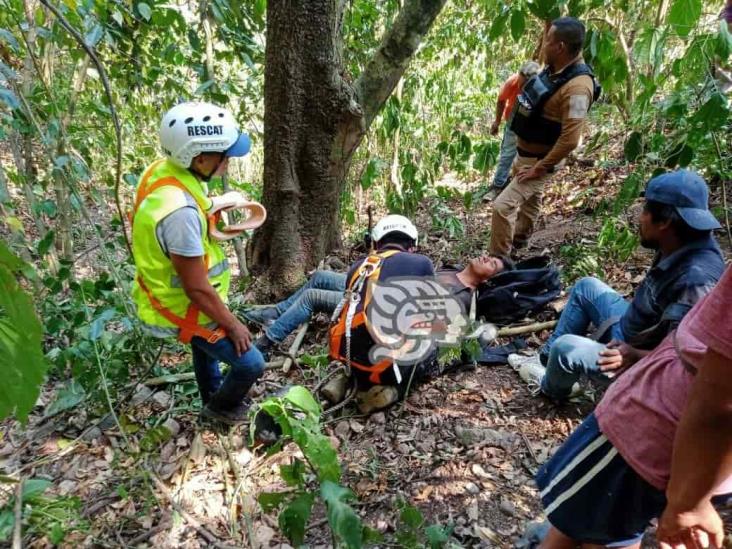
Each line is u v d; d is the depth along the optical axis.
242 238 3.55
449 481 1.98
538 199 3.48
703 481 0.88
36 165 3.76
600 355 1.85
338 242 3.72
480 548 1.71
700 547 0.94
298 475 1.35
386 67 3.27
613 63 2.93
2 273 0.51
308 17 2.90
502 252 3.29
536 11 2.83
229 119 1.91
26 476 2.13
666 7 3.38
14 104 2.00
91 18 2.47
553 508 1.31
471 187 5.37
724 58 2.10
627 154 2.74
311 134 3.18
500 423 2.25
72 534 1.83
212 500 1.99
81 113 3.77
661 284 1.69
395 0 4.07
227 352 2.04
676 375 1.10
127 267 2.93
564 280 3.22
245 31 3.43
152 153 4.28
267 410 1.22
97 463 2.19
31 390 0.54
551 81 2.95
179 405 2.51
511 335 2.85
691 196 1.56
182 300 1.97
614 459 1.20
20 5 2.65
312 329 3.05
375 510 1.88
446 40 4.77
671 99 2.46
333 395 2.41
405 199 4.09
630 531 1.27
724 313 0.78
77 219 3.86
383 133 4.28
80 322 2.36
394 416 2.33
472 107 5.76
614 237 3.05
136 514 1.93
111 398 2.47
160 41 3.58
